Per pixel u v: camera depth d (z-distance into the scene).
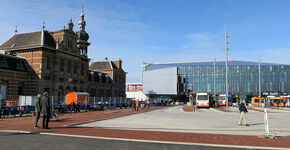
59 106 29.92
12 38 44.53
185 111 32.69
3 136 10.27
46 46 39.91
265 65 87.50
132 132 11.84
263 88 86.50
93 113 27.39
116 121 17.80
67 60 46.19
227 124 16.08
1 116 21.38
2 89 32.47
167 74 95.62
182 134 11.31
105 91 68.44
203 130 13.06
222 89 90.38
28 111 25.30
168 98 96.06
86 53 55.06
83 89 51.69
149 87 97.62
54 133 11.05
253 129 13.48
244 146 8.49
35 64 39.91
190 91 93.81
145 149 7.87
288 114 28.09
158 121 17.81
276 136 10.43
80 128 13.23
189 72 95.00
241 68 89.56
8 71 36.06
